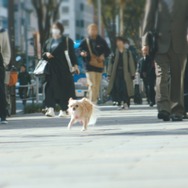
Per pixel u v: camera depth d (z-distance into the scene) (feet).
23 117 67.67
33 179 23.91
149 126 48.14
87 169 26.11
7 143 38.42
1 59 57.21
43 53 66.95
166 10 51.72
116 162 27.99
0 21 366.43
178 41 51.72
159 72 52.31
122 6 244.01
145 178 23.27
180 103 52.60
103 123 53.36
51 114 67.05
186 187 21.22
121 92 82.84
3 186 22.45
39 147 35.42
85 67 77.61
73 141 38.17
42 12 186.19
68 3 574.15
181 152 31.17
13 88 74.18
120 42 83.87
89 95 77.97
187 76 57.06
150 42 51.93
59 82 66.64
